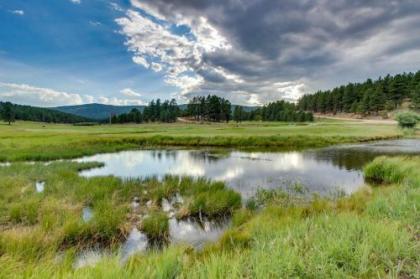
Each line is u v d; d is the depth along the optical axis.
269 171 16.42
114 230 6.93
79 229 6.52
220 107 113.31
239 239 5.57
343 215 5.65
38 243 5.67
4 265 4.07
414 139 37.75
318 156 22.97
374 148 27.83
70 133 47.81
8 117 101.31
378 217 5.53
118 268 3.44
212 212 8.58
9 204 8.62
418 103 82.88
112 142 33.72
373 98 95.88
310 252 3.73
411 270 3.23
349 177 14.39
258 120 115.56
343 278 3.14
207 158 22.88
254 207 9.02
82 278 3.27
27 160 21.14
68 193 10.05
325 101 123.25
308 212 7.71
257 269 3.17
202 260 4.62
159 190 10.73
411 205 5.91
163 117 115.62
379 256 3.59
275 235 4.76
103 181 12.00
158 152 27.59
